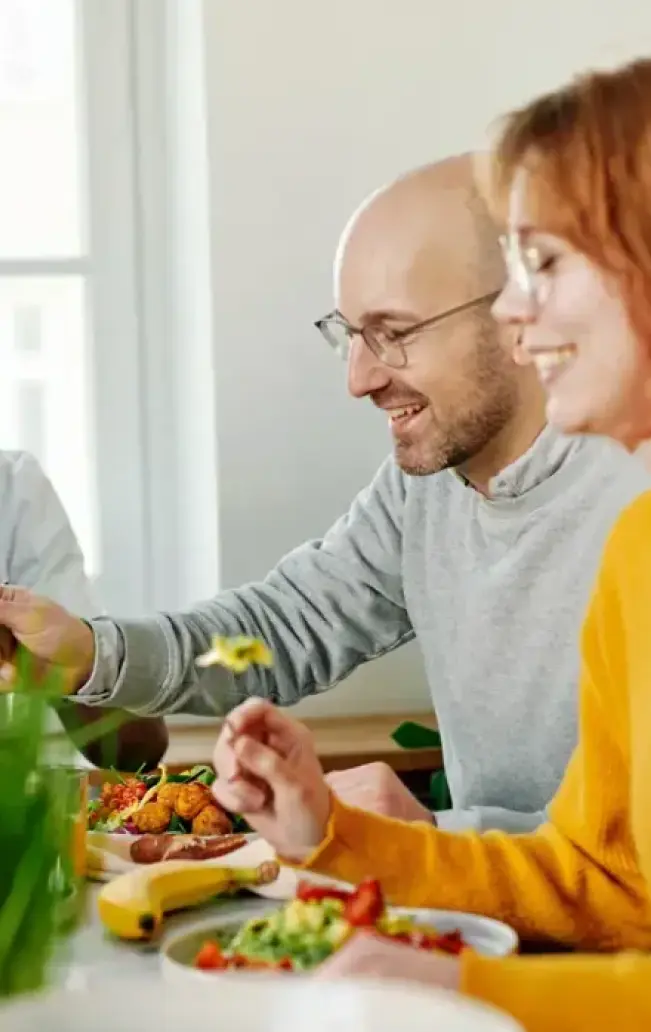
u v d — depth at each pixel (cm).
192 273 223
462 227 122
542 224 83
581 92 82
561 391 86
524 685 125
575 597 121
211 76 210
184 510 233
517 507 123
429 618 134
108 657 123
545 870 91
